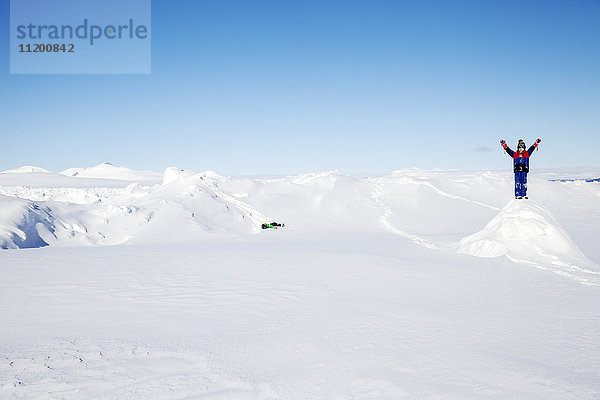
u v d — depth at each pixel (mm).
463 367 5539
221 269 12219
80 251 15914
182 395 4836
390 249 16422
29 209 23203
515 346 6285
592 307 8219
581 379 5152
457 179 37562
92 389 5012
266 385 5074
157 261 13453
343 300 9000
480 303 8680
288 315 7961
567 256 12336
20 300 9000
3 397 4801
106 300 9039
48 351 6242
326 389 4953
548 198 32312
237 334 6941
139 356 6027
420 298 9141
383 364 5668
